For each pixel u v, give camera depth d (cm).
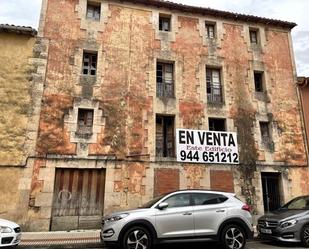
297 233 889
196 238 795
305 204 1018
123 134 1295
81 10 1417
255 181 1383
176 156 1322
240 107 1485
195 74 1479
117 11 1467
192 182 1308
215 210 833
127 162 1266
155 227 777
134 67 1402
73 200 1187
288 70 1634
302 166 1467
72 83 1302
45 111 1234
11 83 1236
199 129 1393
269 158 1439
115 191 1222
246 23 1655
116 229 759
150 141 1318
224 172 1357
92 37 1394
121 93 1347
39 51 1304
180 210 810
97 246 895
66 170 1208
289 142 1494
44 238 980
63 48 1340
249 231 841
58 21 1370
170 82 1463
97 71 1349
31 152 1175
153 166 1288
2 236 771
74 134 1238
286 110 1548
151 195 1250
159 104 1380
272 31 1692
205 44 1544
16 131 1185
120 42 1422
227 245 808
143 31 1472
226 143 1400
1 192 1114
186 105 1413
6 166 1143
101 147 1254
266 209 1388
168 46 1484
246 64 1576
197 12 1578
